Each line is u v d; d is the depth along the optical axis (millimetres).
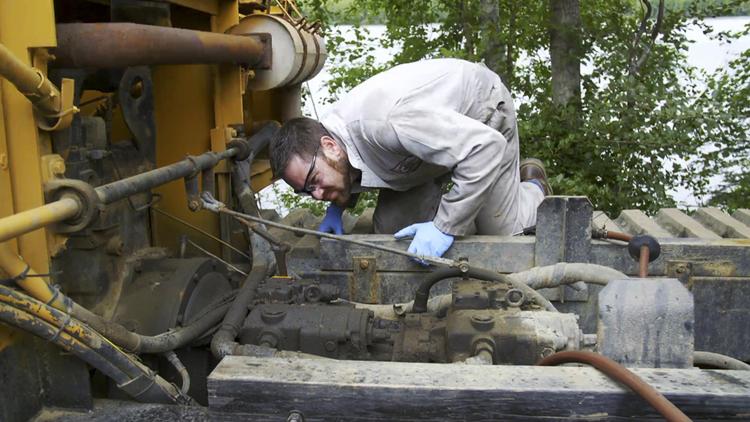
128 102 2580
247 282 2619
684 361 1841
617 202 8805
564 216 3010
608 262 3062
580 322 3178
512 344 2119
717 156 8898
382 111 2785
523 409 1694
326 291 2549
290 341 2309
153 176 2354
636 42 9641
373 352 2369
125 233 2467
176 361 2334
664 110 8531
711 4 9734
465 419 1711
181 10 3633
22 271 1884
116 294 2385
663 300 1843
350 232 3898
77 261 2270
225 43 3023
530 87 10719
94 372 2289
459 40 10797
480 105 3068
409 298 3139
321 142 2844
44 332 1895
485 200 2953
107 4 3309
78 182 1966
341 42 11047
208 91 3480
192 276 2463
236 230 3553
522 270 3070
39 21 1900
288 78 3721
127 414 2107
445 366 1815
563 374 1758
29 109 1927
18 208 1969
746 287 3094
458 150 2746
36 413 2107
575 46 9680
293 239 3781
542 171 4000
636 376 1635
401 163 2963
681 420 1484
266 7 4125
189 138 3520
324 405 1737
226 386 1753
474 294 2342
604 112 8633
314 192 2902
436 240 2961
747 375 1747
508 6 10570
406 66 2943
